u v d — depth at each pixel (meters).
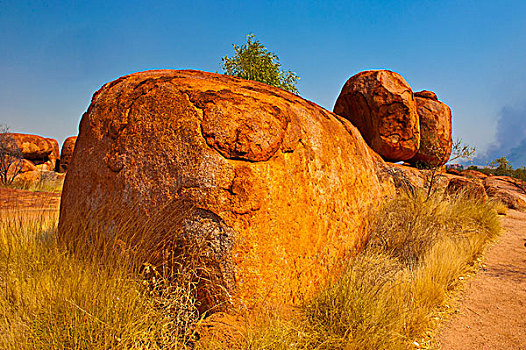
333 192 3.78
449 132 9.81
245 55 9.55
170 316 2.47
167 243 2.78
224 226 2.67
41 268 2.94
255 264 2.67
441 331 3.20
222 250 2.64
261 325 2.45
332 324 2.70
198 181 2.76
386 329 2.78
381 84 8.23
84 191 3.70
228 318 2.55
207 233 2.67
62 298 2.34
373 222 4.79
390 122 8.29
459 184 9.40
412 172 8.20
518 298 4.02
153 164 3.02
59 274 2.64
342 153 4.25
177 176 2.86
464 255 5.25
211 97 3.01
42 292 2.52
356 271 3.31
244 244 2.65
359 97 8.55
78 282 2.50
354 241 4.13
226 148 2.81
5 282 2.60
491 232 7.28
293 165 3.19
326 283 3.37
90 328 2.21
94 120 3.75
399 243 4.89
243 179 2.73
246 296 2.62
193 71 4.25
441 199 7.47
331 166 3.85
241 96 3.14
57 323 2.22
